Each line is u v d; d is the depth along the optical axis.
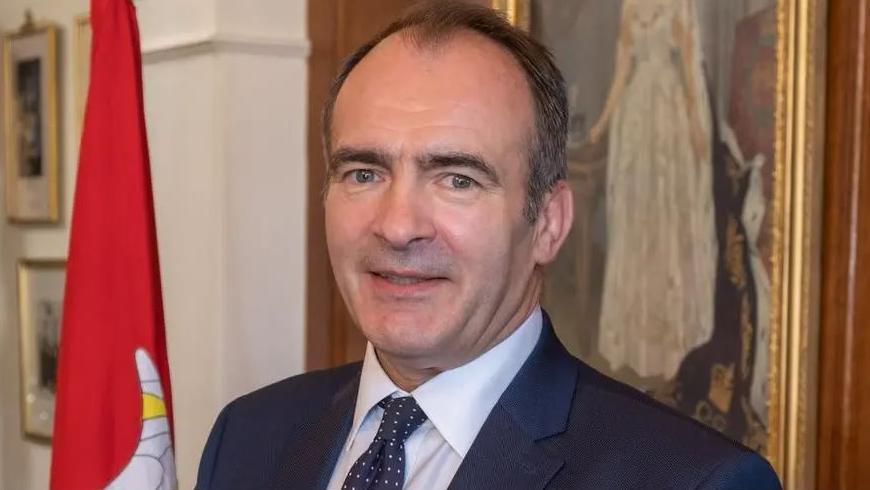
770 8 2.24
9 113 4.18
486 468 1.56
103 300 2.50
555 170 1.66
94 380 2.48
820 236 2.21
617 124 2.57
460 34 1.59
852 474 2.18
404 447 1.65
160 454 2.46
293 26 3.25
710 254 2.37
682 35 2.41
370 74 1.59
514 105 1.58
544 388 1.65
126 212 2.49
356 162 1.58
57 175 3.94
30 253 4.15
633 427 1.57
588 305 2.66
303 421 1.91
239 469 1.92
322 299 3.24
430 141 1.52
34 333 4.10
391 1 3.21
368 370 1.75
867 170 2.15
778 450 2.24
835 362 2.20
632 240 2.54
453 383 1.63
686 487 1.46
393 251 1.55
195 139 3.24
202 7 3.19
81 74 3.79
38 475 4.15
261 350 3.22
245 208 3.18
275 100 3.22
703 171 2.38
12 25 4.21
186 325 3.30
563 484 1.53
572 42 2.68
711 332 2.37
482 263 1.56
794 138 2.20
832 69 2.20
